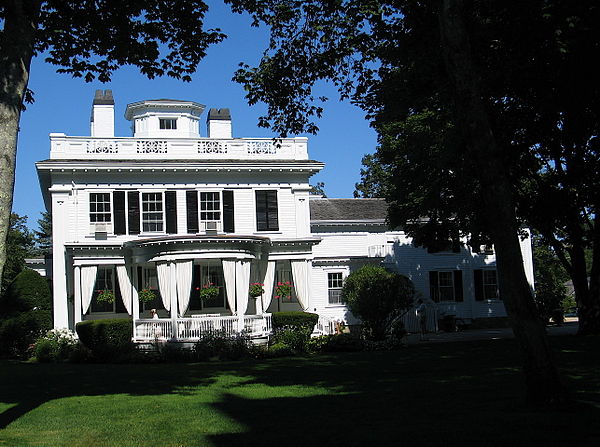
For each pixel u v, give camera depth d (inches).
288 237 1237.1
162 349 919.7
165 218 1192.2
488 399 451.8
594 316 1002.1
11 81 375.9
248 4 653.3
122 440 368.2
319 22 667.4
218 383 605.3
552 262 2046.0
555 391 402.0
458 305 1535.4
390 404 451.2
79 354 904.3
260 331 1011.3
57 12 555.2
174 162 1187.9
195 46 614.9
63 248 1146.7
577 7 586.2
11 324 1026.7
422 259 1529.3
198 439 363.3
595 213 973.2
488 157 422.9
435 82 745.6
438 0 445.4
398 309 1062.4
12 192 369.4
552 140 834.2
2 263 358.0
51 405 490.0
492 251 1560.0
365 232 1515.7
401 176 1086.4
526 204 909.2
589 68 633.0
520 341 412.2
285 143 1274.6
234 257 1010.7
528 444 317.7
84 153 1189.1
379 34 689.6
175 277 1002.1
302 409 444.8
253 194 1234.6
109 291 1129.4
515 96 745.6
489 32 655.8
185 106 1603.1
